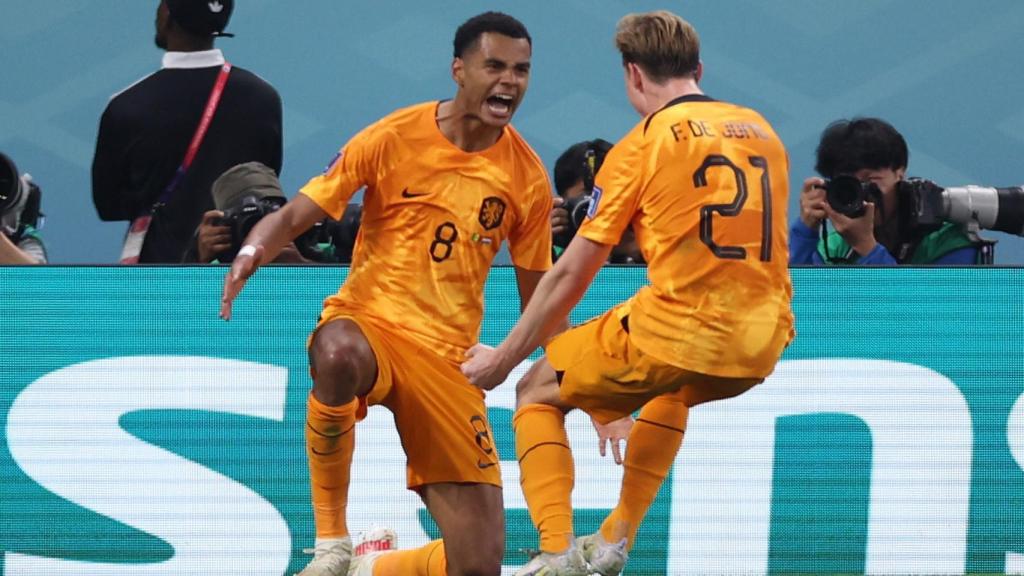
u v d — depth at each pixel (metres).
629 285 18.56
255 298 18.47
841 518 18.45
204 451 18.36
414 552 17.28
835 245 21.03
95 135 29.05
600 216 14.90
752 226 14.75
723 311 14.64
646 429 15.98
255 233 15.69
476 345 15.59
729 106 15.23
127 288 18.45
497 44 15.38
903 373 18.61
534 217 16.34
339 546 15.77
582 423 18.44
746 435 18.45
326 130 29.83
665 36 15.31
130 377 18.38
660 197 14.74
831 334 18.59
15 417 18.28
